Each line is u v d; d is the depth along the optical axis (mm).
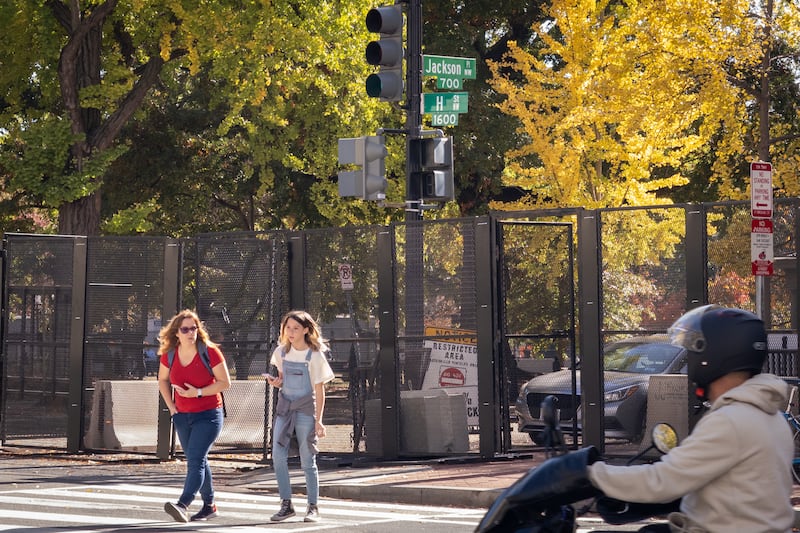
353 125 45500
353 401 23578
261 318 24219
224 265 24578
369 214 48344
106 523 16047
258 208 64250
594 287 21250
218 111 56312
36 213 55312
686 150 37812
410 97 23531
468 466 21656
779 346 19375
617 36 36375
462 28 53719
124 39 44281
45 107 45156
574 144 39469
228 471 23234
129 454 25844
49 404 26234
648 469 5809
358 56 42938
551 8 40125
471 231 22531
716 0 33625
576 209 21562
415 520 16578
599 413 21234
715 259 20266
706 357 6012
